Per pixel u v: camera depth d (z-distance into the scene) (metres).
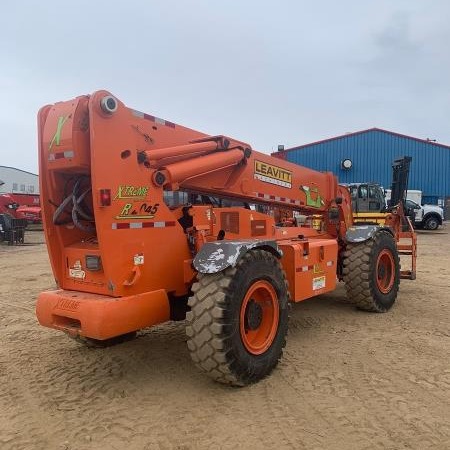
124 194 3.79
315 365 4.44
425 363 4.48
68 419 3.47
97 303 3.60
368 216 17.17
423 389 3.88
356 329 5.66
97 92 3.60
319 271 5.55
